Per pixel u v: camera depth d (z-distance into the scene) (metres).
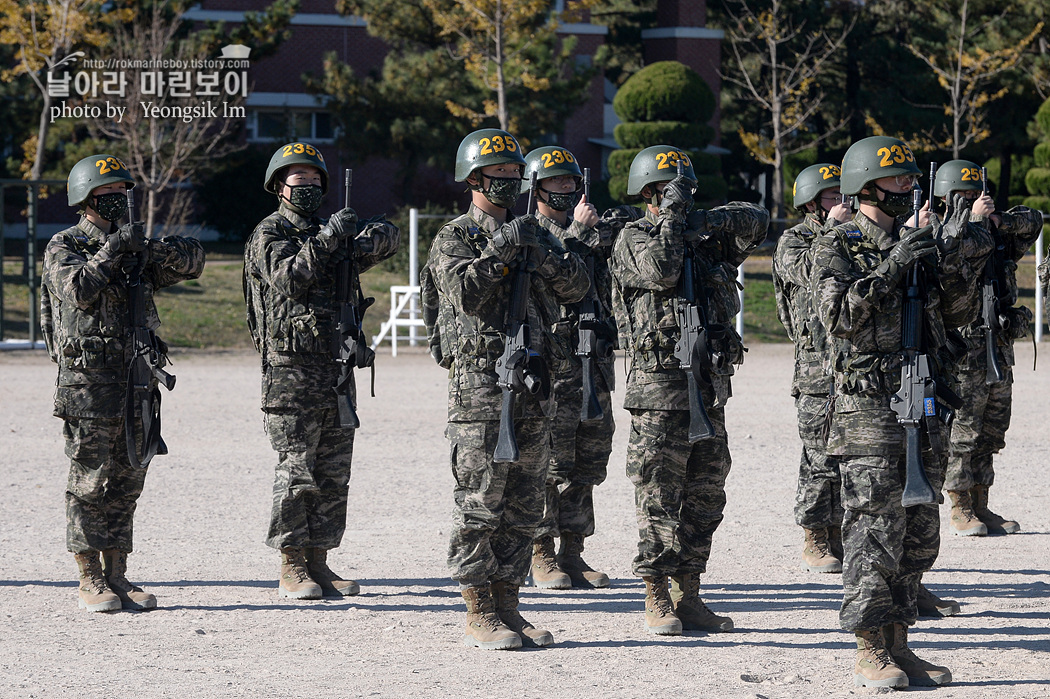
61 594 18.64
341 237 18.12
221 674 14.41
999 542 22.61
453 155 81.69
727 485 27.72
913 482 13.31
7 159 84.31
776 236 88.06
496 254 14.84
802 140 114.06
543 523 19.47
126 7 76.38
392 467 30.23
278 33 80.75
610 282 20.27
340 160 98.19
